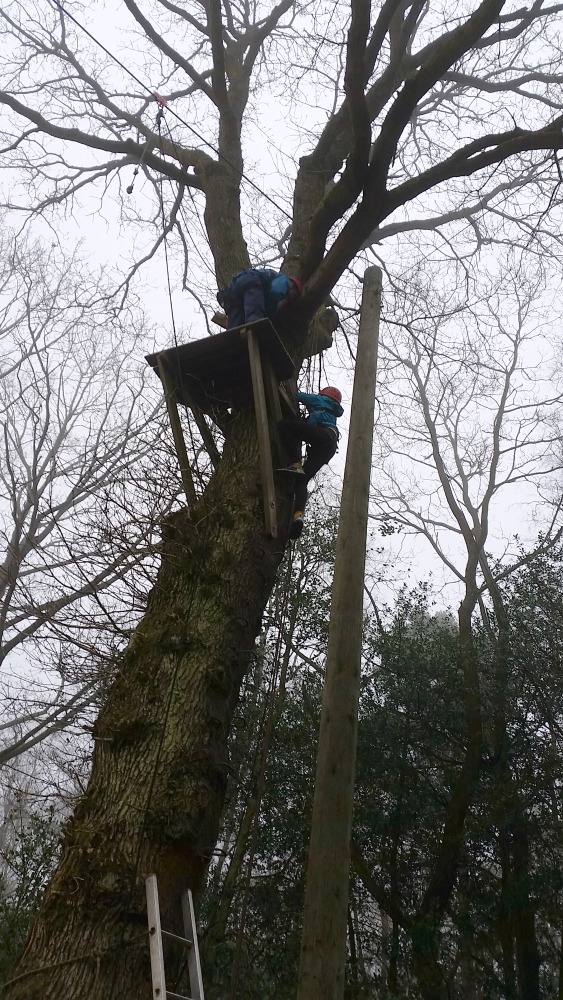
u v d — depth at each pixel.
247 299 6.46
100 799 4.62
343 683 4.53
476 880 10.66
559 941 10.58
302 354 7.56
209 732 4.98
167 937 4.14
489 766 11.25
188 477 6.33
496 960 10.35
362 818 10.87
